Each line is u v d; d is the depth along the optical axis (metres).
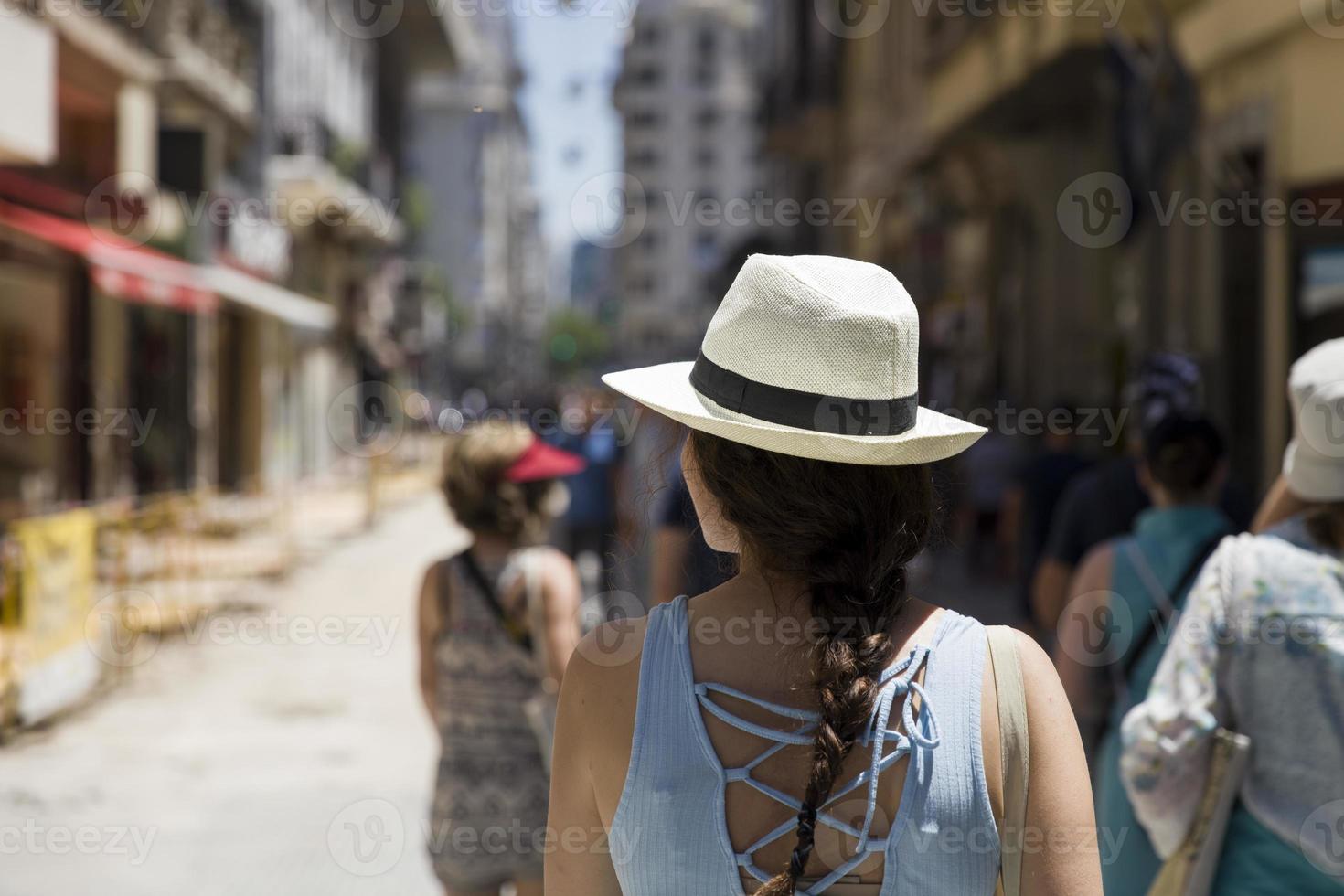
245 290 23.95
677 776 1.79
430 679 4.04
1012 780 1.80
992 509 14.25
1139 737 2.90
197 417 23.92
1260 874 2.76
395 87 35.00
